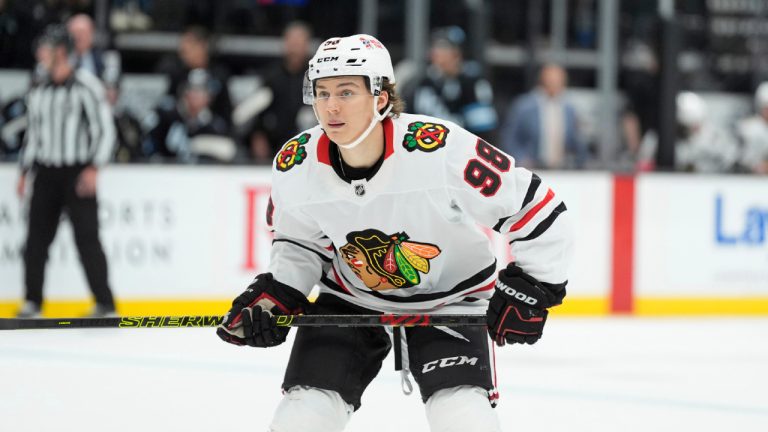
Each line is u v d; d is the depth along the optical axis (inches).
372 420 439.5
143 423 432.8
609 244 807.7
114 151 770.8
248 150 826.2
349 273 303.3
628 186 809.5
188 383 518.0
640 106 925.2
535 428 434.9
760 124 932.0
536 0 962.7
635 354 638.5
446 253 292.2
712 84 1002.7
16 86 830.5
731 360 627.8
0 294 719.7
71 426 425.7
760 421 459.8
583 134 967.0
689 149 928.9
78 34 760.3
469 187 274.5
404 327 304.5
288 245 299.9
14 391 495.5
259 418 443.5
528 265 284.0
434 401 283.4
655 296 816.9
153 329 702.5
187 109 794.8
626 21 949.8
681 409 482.3
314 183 280.8
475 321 287.3
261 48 915.4
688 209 820.6
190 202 742.5
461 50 858.8
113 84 787.4
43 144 690.2
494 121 831.7
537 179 283.3
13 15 825.5
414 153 274.2
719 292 828.0
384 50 275.1
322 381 283.4
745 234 831.7
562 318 792.3
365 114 267.7
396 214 280.2
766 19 1000.2
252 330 284.4
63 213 714.2
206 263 746.2
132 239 732.0
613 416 462.3
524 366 586.6
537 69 964.6
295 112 820.6
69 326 289.0
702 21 997.2
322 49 269.7
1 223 719.7
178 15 889.5
